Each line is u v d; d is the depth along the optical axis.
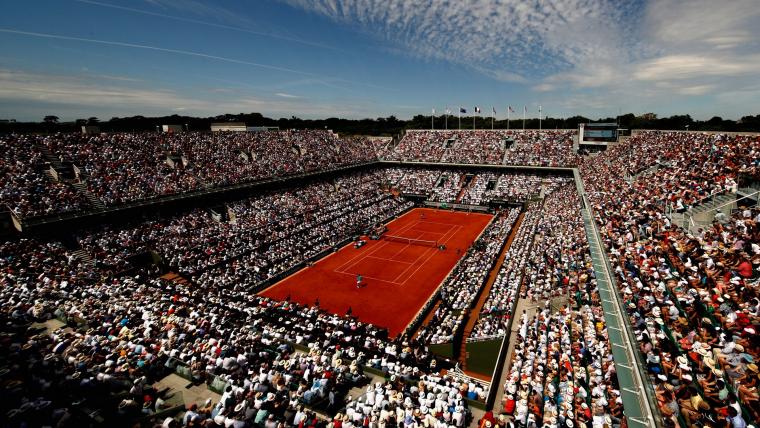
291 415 18.69
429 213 90.44
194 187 64.06
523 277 41.19
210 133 84.06
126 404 16.62
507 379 24.89
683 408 14.63
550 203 75.06
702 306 19.95
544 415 20.12
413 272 54.34
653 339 19.41
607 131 93.19
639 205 39.72
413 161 109.75
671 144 57.75
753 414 13.15
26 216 44.47
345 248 65.50
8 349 20.12
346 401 22.11
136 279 42.44
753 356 15.30
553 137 102.62
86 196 51.88
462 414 19.84
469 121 182.62
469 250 59.09
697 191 35.62
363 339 32.41
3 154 52.50
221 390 20.28
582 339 26.42
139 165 63.34
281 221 67.19
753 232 23.89
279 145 94.56
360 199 88.25
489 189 96.12
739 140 44.12
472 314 39.19
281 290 48.38
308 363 24.03
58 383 17.56
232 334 27.72
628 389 16.67
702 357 16.70
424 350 30.47
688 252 25.56
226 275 47.53
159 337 25.80
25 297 28.95
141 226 54.59
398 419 18.48
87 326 25.64
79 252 45.91
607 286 25.88
